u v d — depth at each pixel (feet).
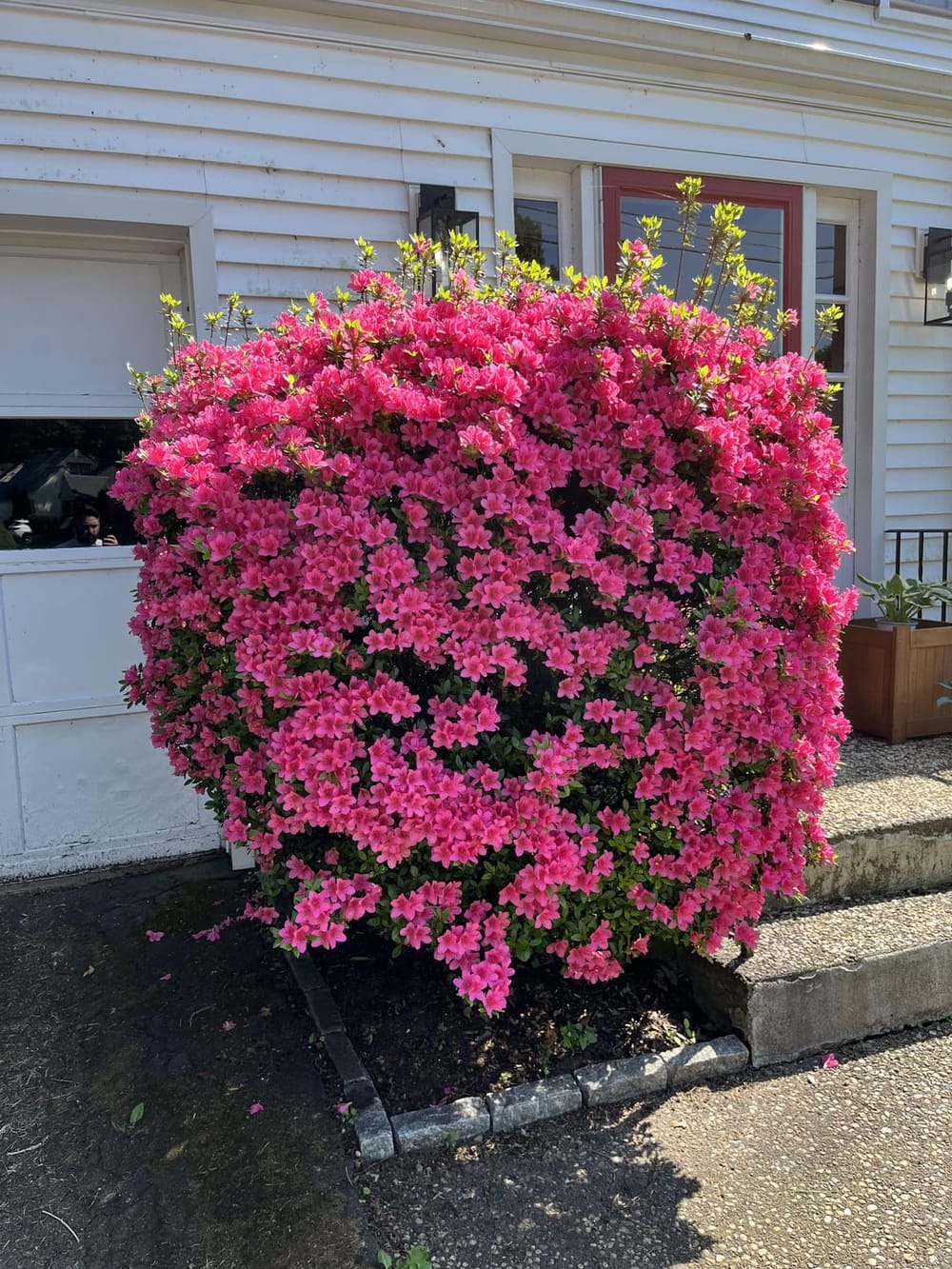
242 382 7.64
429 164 12.88
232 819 7.72
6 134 10.80
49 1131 7.23
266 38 11.80
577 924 7.48
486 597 6.77
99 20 11.05
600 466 7.32
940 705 13.48
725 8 14.46
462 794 6.88
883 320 16.40
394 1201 6.57
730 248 8.48
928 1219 6.44
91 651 11.87
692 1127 7.36
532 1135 7.24
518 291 9.19
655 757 7.41
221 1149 7.00
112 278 12.13
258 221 12.03
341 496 7.06
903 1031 8.70
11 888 11.42
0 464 11.87
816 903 9.64
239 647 6.79
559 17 12.88
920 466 17.26
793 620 8.12
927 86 15.70
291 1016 8.69
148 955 9.80
